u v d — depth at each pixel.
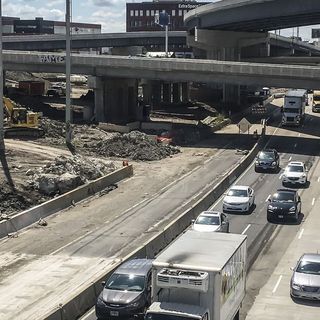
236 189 44.22
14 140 66.75
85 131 77.44
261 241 35.62
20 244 35.62
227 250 20.80
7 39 158.25
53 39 165.25
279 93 153.00
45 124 73.25
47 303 26.02
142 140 68.75
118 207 44.84
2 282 28.94
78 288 27.94
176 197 48.03
